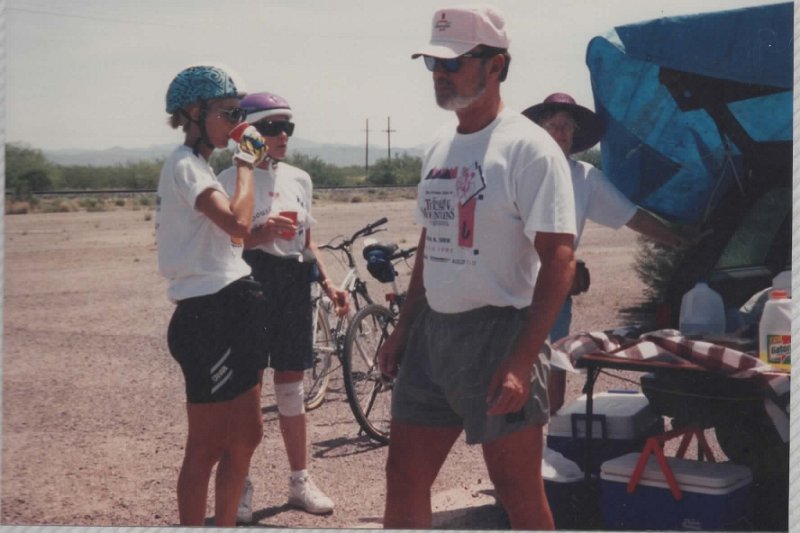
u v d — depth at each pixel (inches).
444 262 122.9
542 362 121.2
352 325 215.9
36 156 1806.1
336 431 227.9
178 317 138.3
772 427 147.8
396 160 2106.3
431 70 123.0
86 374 289.6
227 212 134.2
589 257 557.0
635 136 187.0
